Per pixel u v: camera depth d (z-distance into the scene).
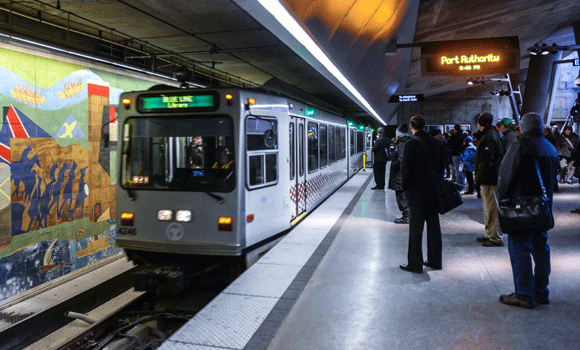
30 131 7.12
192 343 3.32
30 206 7.13
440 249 5.04
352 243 6.53
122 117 6.21
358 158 20.98
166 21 7.54
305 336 3.42
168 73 11.31
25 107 7.02
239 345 3.28
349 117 16.97
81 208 8.23
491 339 3.25
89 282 7.50
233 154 5.73
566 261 5.17
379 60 15.41
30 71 7.09
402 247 6.21
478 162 5.98
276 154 6.73
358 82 15.28
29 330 5.68
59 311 6.23
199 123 5.87
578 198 10.14
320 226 7.81
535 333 3.32
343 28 9.27
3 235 6.64
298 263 5.49
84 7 6.84
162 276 5.57
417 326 3.53
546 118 27.06
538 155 3.63
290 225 7.26
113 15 7.24
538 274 3.88
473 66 13.02
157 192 6.02
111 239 9.05
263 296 4.34
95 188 8.57
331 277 4.91
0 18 6.91
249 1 5.61
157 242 6.02
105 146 6.41
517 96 28.56
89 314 6.74
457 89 44.75
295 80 13.37
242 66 11.65
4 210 6.66
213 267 5.95
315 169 9.73
